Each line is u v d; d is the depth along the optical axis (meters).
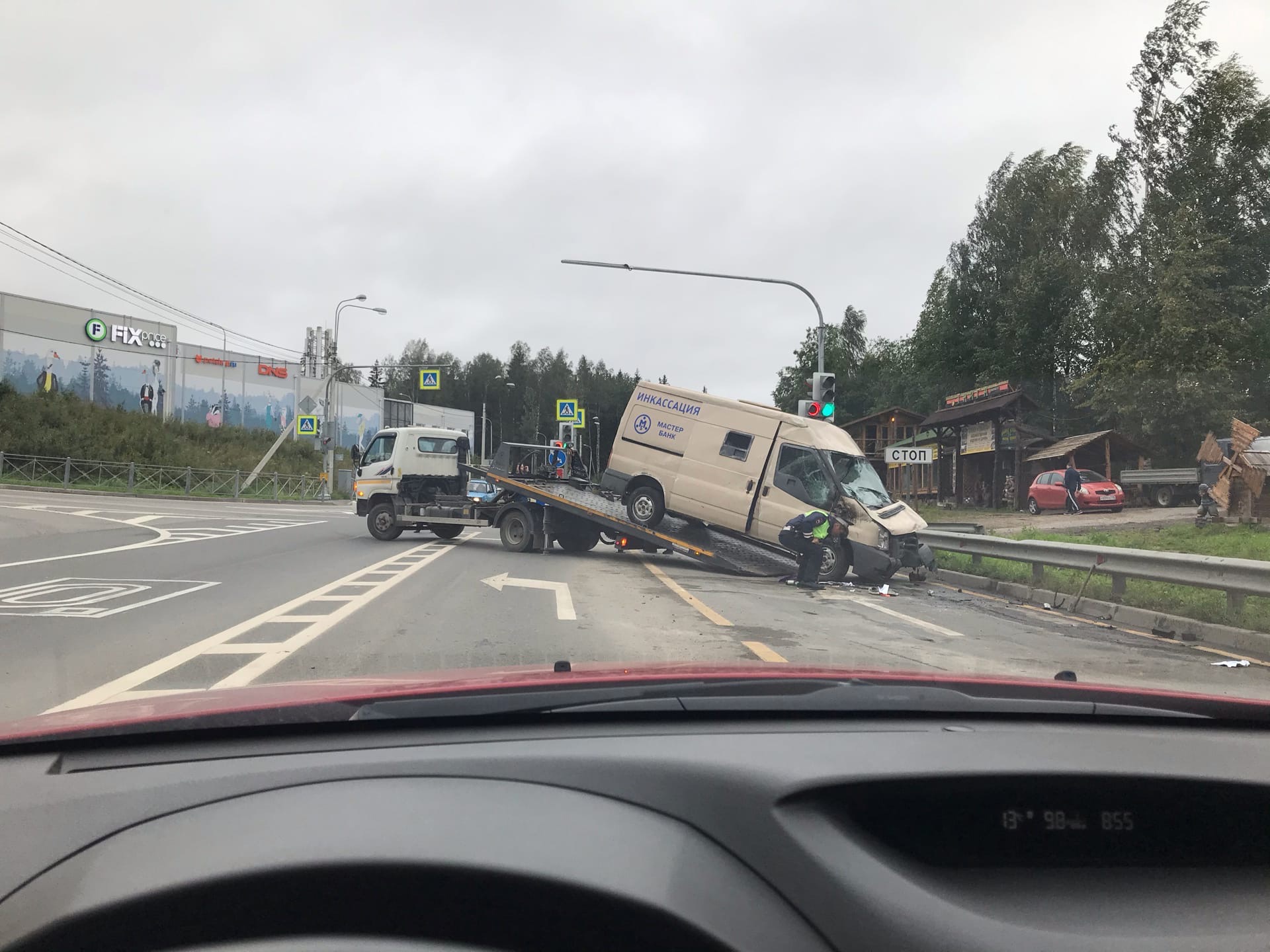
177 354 56.16
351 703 2.25
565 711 2.30
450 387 127.06
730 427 15.92
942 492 44.84
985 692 2.58
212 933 1.71
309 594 11.13
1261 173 36.00
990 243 52.03
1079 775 1.90
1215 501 21.41
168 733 2.18
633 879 1.70
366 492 20.30
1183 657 8.63
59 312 49.53
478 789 1.94
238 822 1.84
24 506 26.83
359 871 1.70
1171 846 1.96
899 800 1.90
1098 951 1.66
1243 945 1.70
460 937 1.72
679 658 7.32
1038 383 46.66
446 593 11.35
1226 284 35.62
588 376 128.25
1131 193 41.06
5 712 5.36
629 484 16.72
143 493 37.38
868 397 73.94
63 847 1.82
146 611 9.62
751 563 15.52
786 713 2.38
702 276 20.69
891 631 9.57
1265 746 2.34
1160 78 37.97
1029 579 14.24
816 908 1.73
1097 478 30.08
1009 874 1.84
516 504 17.88
